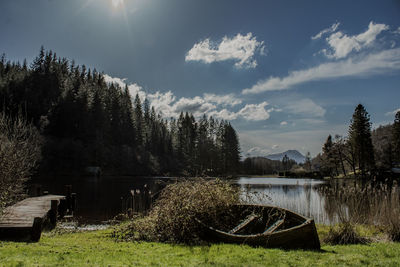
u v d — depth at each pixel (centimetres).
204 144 7862
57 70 7550
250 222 833
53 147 5294
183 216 778
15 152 949
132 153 6881
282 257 531
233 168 8306
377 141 7675
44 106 5994
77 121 6262
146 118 9562
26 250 563
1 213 884
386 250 623
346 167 6372
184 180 980
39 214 995
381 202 993
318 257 541
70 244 684
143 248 639
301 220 738
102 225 1258
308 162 9231
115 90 8206
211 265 469
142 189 3098
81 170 5472
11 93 5759
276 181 4788
